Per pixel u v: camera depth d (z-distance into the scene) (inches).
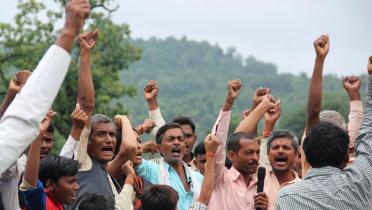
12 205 325.1
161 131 449.7
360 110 444.5
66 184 361.1
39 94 218.7
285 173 440.5
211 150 400.5
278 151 436.5
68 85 1962.4
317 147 311.7
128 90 2132.1
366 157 311.4
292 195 309.1
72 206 388.8
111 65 2198.6
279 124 2785.4
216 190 438.0
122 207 379.9
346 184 307.1
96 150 407.8
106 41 2181.3
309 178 313.0
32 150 319.9
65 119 1967.3
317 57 420.8
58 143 1865.2
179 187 440.5
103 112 2036.2
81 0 224.8
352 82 448.8
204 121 6077.8
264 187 439.5
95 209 342.0
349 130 442.0
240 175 442.0
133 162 420.2
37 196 324.8
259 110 470.0
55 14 2111.2
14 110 218.1
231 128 1316.4
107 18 2191.2
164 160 448.1
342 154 312.3
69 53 222.8
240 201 434.9
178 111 6013.8
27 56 2052.2
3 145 216.1
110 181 406.9
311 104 420.5
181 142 446.9
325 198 305.7
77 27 224.1
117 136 439.2
